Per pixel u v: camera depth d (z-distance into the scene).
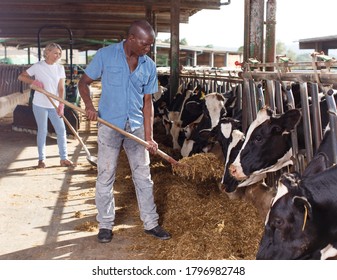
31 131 9.69
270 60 5.40
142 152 4.34
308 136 3.98
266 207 4.52
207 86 9.09
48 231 4.56
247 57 5.49
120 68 4.10
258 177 4.48
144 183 4.38
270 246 2.85
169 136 8.84
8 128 10.43
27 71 6.66
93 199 5.52
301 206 2.71
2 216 4.94
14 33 21.17
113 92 4.15
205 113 6.34
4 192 5.75
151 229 4.38
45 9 13.38
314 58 3.73
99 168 4.31
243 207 4.67
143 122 4.38
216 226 4.39
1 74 16.00
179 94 9.14
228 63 30.92
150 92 4.30
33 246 4.21
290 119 3.89
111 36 23.44
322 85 3.65
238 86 6.32
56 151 8.09
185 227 4.50
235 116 5.52
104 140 4.25
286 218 2.75
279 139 4.01
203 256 3.87
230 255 3.89
